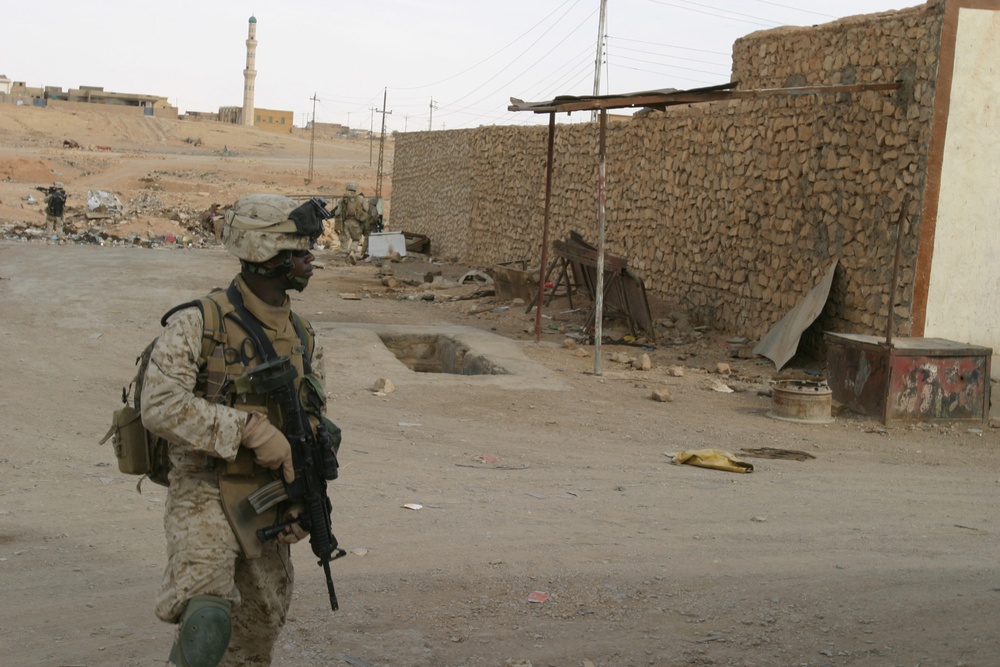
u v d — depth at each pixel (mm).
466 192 29078
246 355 2980
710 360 14422
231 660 3109
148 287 19078
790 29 14867
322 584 4934
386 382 10953
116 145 108312
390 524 6066
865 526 6477
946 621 4590
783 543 5953
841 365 11320
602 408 10734
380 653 4074
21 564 5164
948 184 12391
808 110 14258
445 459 8141
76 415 9352
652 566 5371
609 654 4141
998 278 12781
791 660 4105
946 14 11977
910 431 10414
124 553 5406
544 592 4895
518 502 6770
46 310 15758
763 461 8703
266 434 2896
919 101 12375
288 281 3084
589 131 21125
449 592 4867
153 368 2859
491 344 14414
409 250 31547
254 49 172750
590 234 21062
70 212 42500
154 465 3094
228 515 2906
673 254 17891
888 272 12820
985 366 10805
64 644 4098
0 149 80938
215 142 120625
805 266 14328
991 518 6938
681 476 7875
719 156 16438
